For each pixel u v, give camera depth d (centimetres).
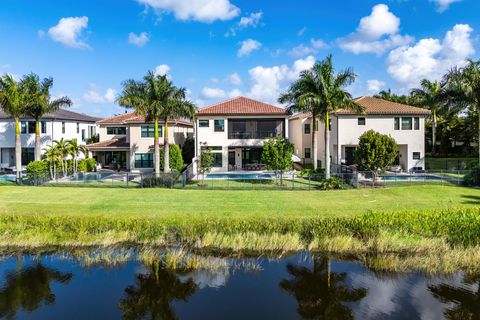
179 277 1524
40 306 1278
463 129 5716
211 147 4441
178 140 5122
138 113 3678
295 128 5969
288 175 3941
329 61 3469
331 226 1873
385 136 3450
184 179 3416
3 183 3562
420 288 1401
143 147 4678
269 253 1758
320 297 1341
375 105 4409
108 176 3916
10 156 4978
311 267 1606
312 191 3047
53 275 1538
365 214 1981
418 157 4269
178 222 1950
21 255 1736
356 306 1277
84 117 5947
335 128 4341
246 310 1254
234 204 2498
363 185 3250
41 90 3959
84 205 2480
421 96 5788
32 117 4328
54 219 1991
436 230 1797
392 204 2478
